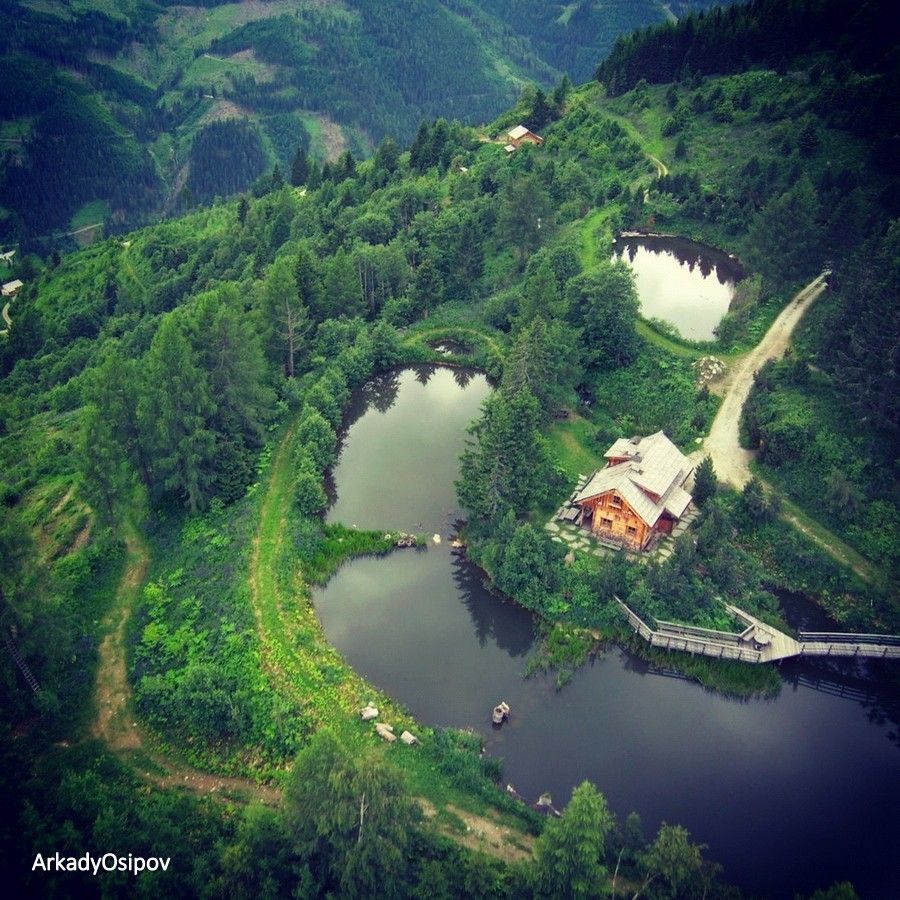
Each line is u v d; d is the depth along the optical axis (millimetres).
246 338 90000
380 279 126562
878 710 67438
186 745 60688
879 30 154250
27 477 91375
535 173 152750
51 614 62281
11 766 56188
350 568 81188
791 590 78375
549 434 98188
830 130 143500
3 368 176125
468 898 47531
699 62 181875
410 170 184625
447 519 88375
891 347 87438
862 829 56906
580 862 44594
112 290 186500
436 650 71562
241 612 70562
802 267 117062
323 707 62406
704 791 59094
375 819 46031
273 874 47812
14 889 49688
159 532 81188
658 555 78125
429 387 116625
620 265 109812
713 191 145750
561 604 74312
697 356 107500
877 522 80875
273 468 90688
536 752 61656
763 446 91312
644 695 68000
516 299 119812
